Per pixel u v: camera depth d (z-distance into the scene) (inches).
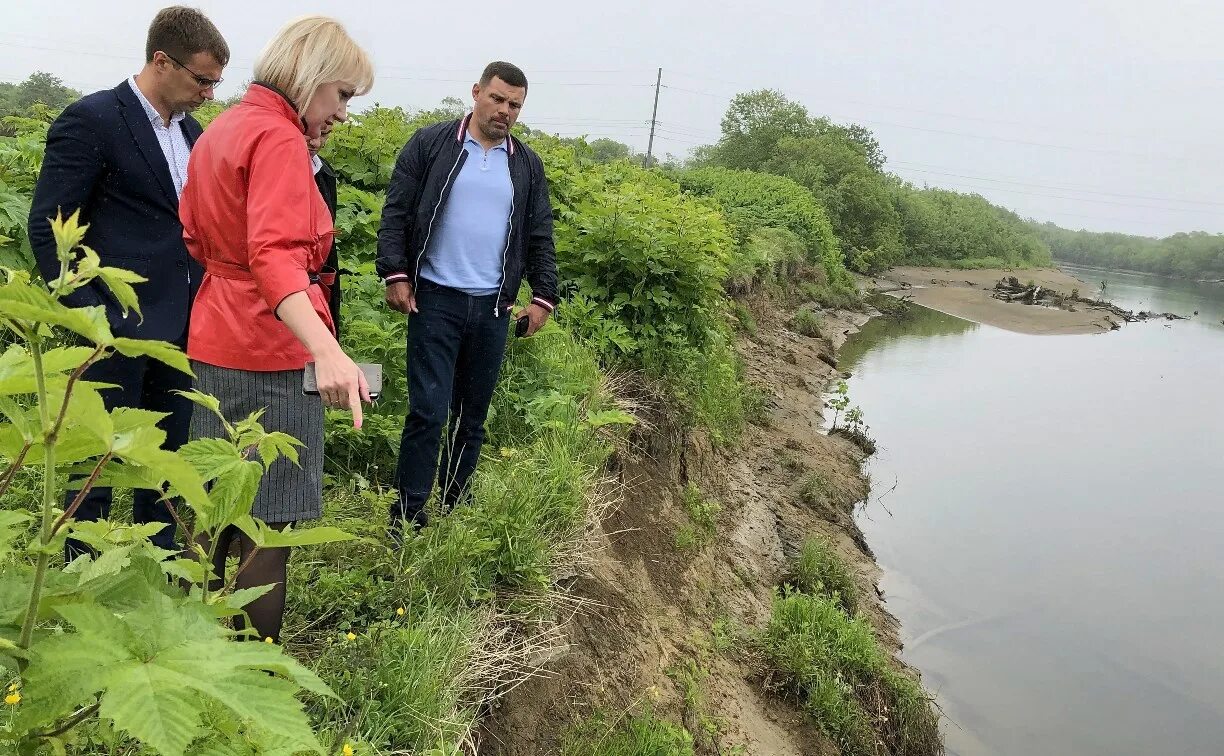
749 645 237.1
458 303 130.7
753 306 642.2
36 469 112.3
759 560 294.0
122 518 117.3
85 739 51.7
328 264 99.2
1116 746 262.2
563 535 160.1
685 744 154.9
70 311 37.6
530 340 198.2
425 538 128.0
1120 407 695.1
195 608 45.4
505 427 177.9
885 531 387.9
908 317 1081.4
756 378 499.2
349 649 103.0
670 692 173.2
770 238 879.1
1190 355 1049.5
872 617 309.3
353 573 116.3
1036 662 301.9
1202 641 323.9
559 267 263.0
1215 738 270.1
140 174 105.5
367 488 136.6
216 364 87.7
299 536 57.5
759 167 1943.9
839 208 1533.0
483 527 138.4
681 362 277.9
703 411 303.7
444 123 134.5
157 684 38.2
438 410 130.2
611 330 248.5
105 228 104.8
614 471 211.8
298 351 90.0
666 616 201.6
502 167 134.8
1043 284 1888.5
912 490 438.3
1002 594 346.9
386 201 134.0
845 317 940.6
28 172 182.5
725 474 325.7
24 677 37.4
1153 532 422.0
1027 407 653.3
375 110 296.5
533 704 127.3
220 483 54.9
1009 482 470.0
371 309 175.0
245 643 43.1
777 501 353.4
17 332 38.8
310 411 92.1
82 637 38.9
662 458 251.1
